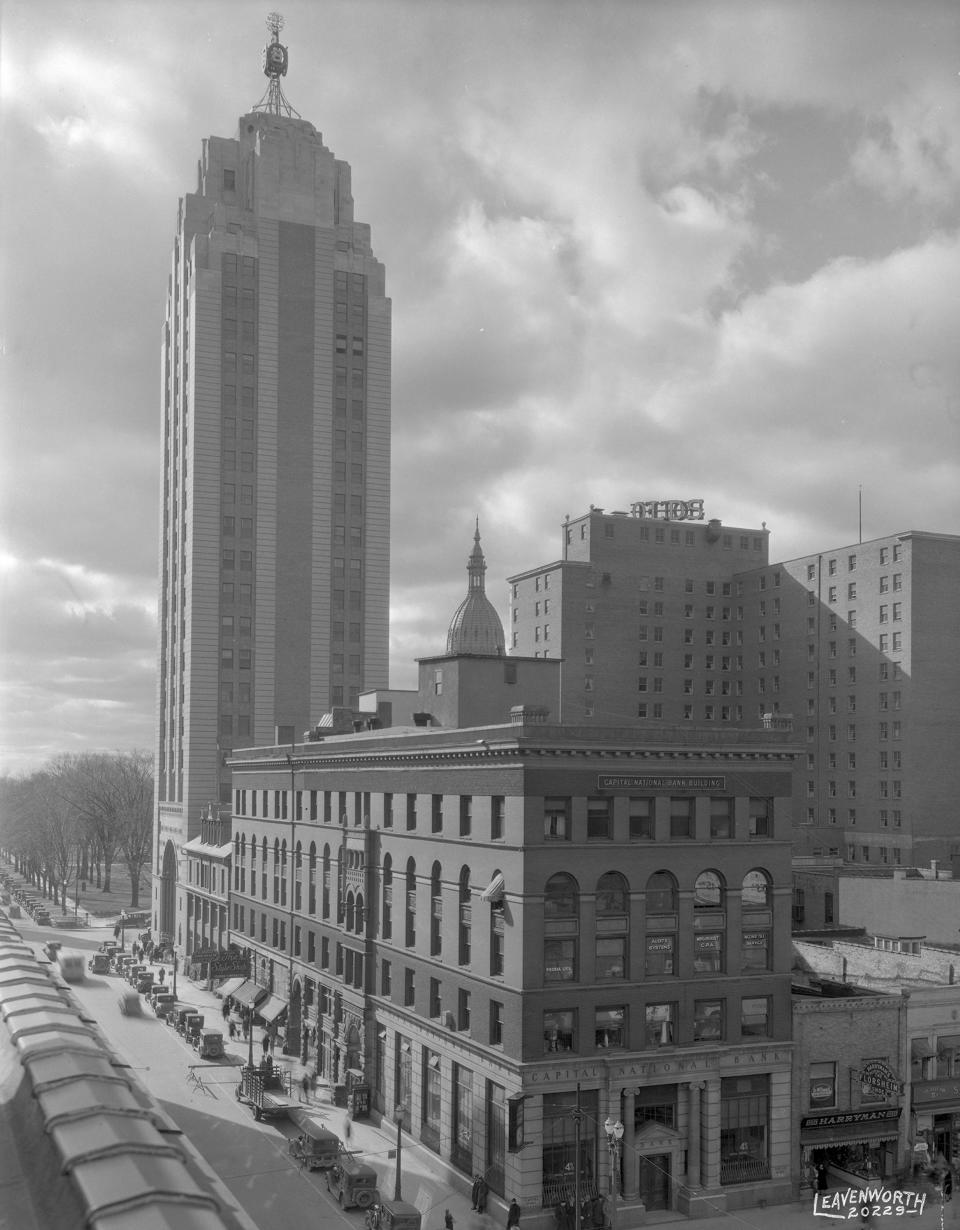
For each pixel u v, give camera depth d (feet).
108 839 599.57
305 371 447.42
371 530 452.76
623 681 528.22
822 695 473.67
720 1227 160.35
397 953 212.43
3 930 40.16
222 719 422.82
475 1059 176.55
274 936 294.87
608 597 530.27
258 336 442.09
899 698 428.97
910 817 418.51
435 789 199.52
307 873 269.44
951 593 433.07
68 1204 18.25
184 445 449.89
